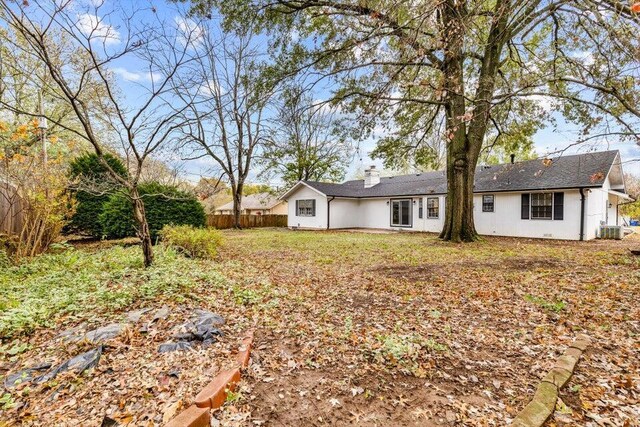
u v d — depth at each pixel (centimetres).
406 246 1143
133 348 287
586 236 1278
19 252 700
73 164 1199
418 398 256
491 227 1559
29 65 810
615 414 235
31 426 196
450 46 561
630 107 527
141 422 198
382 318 431
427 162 1370
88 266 632
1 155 677
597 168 1290
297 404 243
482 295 524
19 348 283
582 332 376
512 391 267
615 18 435
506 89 750
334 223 2098
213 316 366
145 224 597
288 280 643
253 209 3741
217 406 224
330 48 840
